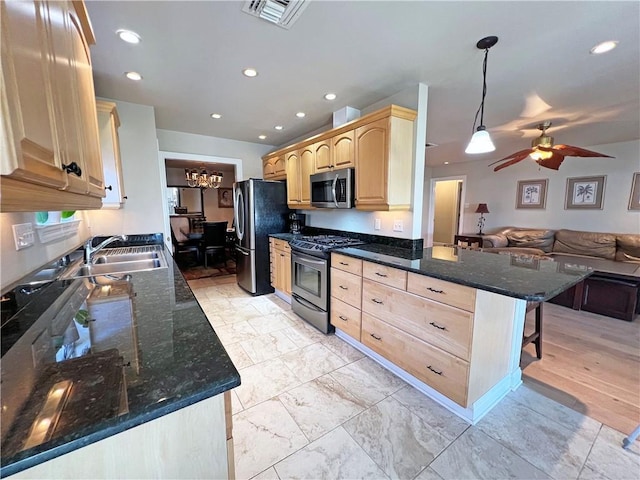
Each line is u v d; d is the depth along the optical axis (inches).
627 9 56.7
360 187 101.7
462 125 141.9
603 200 181.3
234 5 56.4
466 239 224.7
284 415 66.4
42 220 53.7
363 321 90.5
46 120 26.2
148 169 116.1
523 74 86.1
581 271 66.8
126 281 59.3
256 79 90.3
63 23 33.6
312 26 63.3
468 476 51.6
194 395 23.8
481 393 65.8
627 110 118.0
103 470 21.9
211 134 160.4
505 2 55.2
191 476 25.6
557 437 60.4
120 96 104.8
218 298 151.4
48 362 28.4
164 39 68.1
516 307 74.2
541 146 128.2
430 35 66.5
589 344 101.8
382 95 102.3
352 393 74.2
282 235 148.3
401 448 57.4
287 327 114.5
